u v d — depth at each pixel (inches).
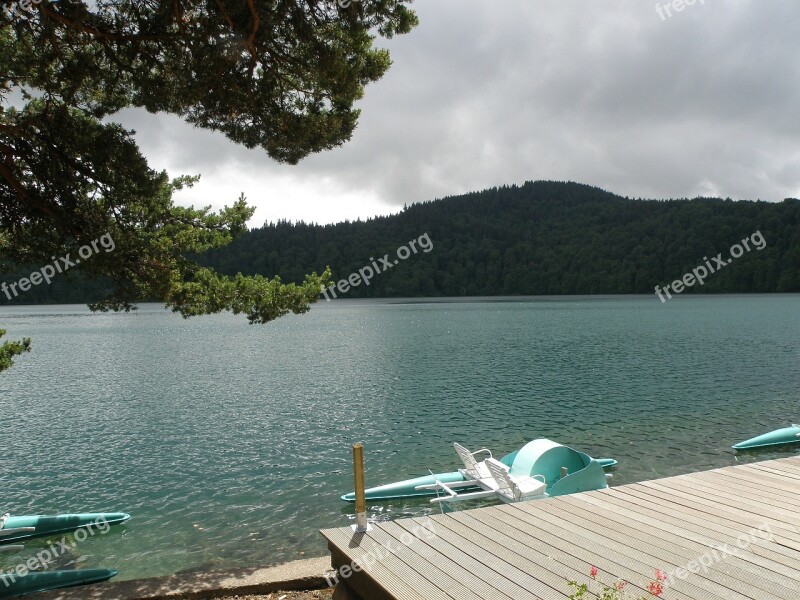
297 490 614.5
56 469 718.5
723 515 263.1
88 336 3078.2
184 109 378.3
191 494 610.5
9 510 583.5
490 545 238.7
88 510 575.5
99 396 1246.9
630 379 1331.2
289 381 1409.9
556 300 6929.1
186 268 433.7
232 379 1461.6
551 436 820.0
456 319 3895.2
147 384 1402.6
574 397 1125.1
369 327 3400.6
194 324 4311.0
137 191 369.4
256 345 2443.4
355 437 845.2
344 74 350.3
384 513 539.8
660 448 743.1
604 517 265.1
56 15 302.7
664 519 260.1
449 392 1212.5
